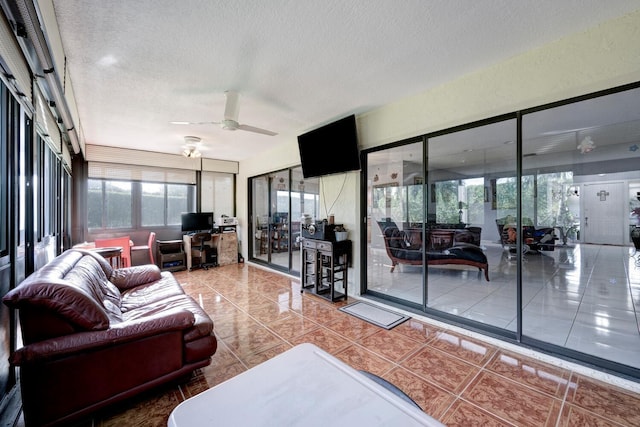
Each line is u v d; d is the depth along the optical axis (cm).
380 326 280
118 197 532
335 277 400
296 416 70
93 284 207
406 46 206
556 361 211
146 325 166
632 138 255
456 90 258
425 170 306
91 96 287
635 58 173
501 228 309
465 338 254
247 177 632
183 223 573
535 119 243
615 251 311
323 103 315
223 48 206
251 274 516
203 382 193
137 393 165
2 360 162
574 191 295
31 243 221
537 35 195
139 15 169
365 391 81
